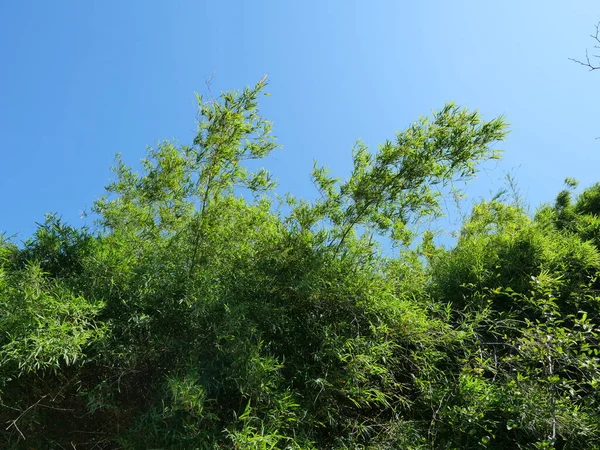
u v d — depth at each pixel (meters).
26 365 2.95
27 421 3.09
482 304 4.46
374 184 3.97
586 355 3.70
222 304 3.42
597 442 3.35
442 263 5.08
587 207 7.27
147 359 3.34
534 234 5.11
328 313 3.75
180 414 2.90
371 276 3.86
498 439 3.46
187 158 3.95
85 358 3.22
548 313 3.91
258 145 3.80
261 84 3.71
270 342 3.42
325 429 3.45
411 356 3.85
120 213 4.55
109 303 3.49
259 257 3.85
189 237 3.94
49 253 4.08
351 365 3.38
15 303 3.03
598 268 4.95
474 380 3.63
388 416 3.64
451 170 3.97
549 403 3.38
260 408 3.05
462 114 3.95
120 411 3.21
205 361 3.23
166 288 3.54
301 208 4.07
